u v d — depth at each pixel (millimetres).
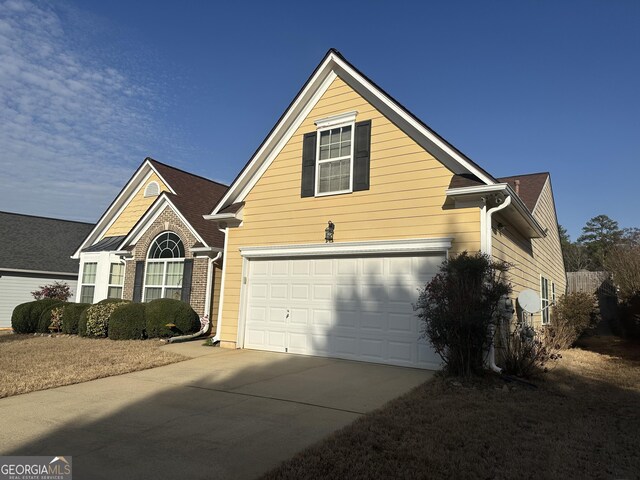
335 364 9625
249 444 4984
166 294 16188
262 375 8508
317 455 4598
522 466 4426
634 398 7402
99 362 9453
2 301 22781
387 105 10352
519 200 9664
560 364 10719
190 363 9742
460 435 5176
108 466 4406
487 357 8547
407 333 9547
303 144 11758
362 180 10594
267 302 11719
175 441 5074
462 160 9234
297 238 11375
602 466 4504
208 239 15570
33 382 7645
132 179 20328
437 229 9516
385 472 4227
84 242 20906
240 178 12328
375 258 10227
